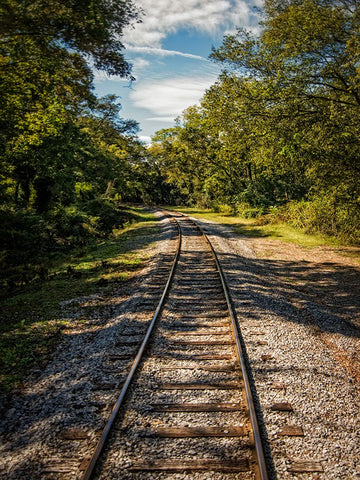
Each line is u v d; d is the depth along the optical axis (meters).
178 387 5.40
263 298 9.59
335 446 4.25
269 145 17.27
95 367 6.04
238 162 37.09
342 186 15.96
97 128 39.53
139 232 24.39
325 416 4.78
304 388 5.39
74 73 10.42
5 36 8.19
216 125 19.28
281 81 14.22
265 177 36.00
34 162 21.28
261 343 6.84
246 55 15.12
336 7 12.59
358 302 10.38
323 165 15.59
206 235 20.77
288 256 16.84
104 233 23.38
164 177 67.25
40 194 23.47
